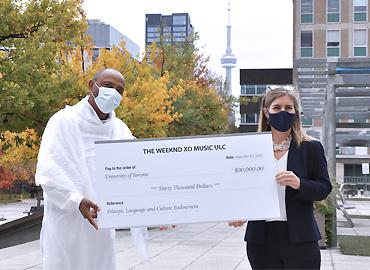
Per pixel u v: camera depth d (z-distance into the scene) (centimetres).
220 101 3025
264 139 438
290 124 434
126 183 448
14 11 1590
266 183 435
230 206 438
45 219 502
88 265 498
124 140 450
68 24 1684
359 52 5634
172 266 995
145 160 448
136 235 523
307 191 415
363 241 1445
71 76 1627
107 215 448
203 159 444
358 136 2356
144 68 2002
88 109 505
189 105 2548
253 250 444
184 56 2788
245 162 438
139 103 1806
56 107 1614
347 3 5688
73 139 494
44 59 1552
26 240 1538
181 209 443
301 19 5734
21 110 1519
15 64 1523
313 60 1480
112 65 1881
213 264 1020
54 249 491
